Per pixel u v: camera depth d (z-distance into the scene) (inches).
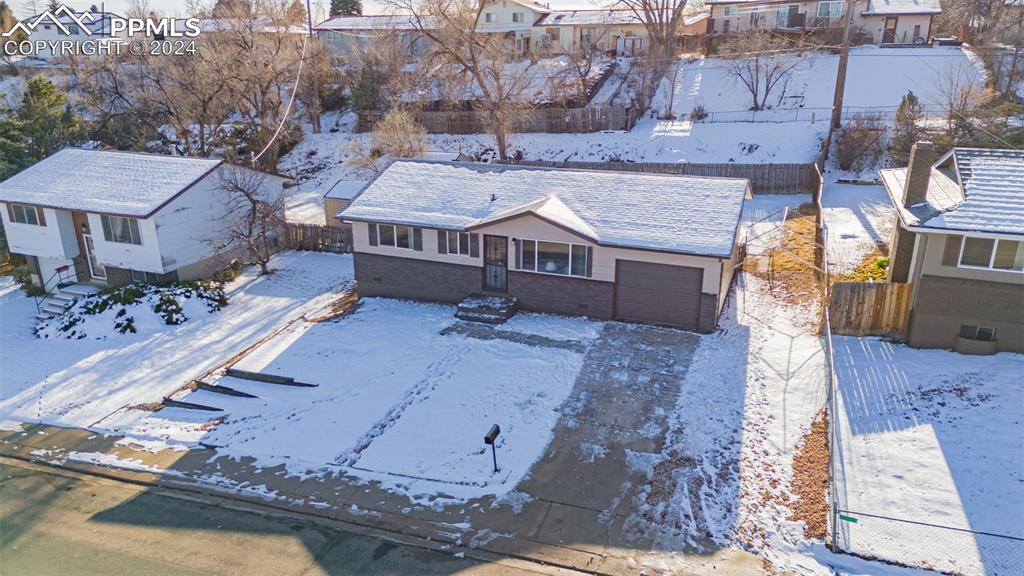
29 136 1630.2
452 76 1989.4
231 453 722.8
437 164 1135.6
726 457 654.5
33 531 620.4
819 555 537.0
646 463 656.4
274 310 1074.1
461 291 1023.6
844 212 1279.5
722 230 883.4
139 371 913.5
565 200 990.4
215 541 592.7
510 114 1801.2
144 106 1905.8
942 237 754.8
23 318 1142.3
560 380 799.7
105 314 1045.8
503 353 866.8
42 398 864.9
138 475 697.6
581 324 937.5
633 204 961.5
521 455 679.1
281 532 599.5
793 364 795.4
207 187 1179.9
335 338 940.0
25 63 2706.7
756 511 585.9
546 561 548.4
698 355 839.7
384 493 642.2
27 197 1181.7
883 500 580.7
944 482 592.4
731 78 2018.9
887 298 815.1
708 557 542.9
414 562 555.8
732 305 968.3
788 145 1610.5
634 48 2402.8
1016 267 737.0
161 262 1114.7
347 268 1254.9
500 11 2551.7
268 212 1245.1
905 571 514.3
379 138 1784.0
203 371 898.7
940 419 669.9
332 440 726.5
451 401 774.5
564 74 2039.9
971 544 530.6
